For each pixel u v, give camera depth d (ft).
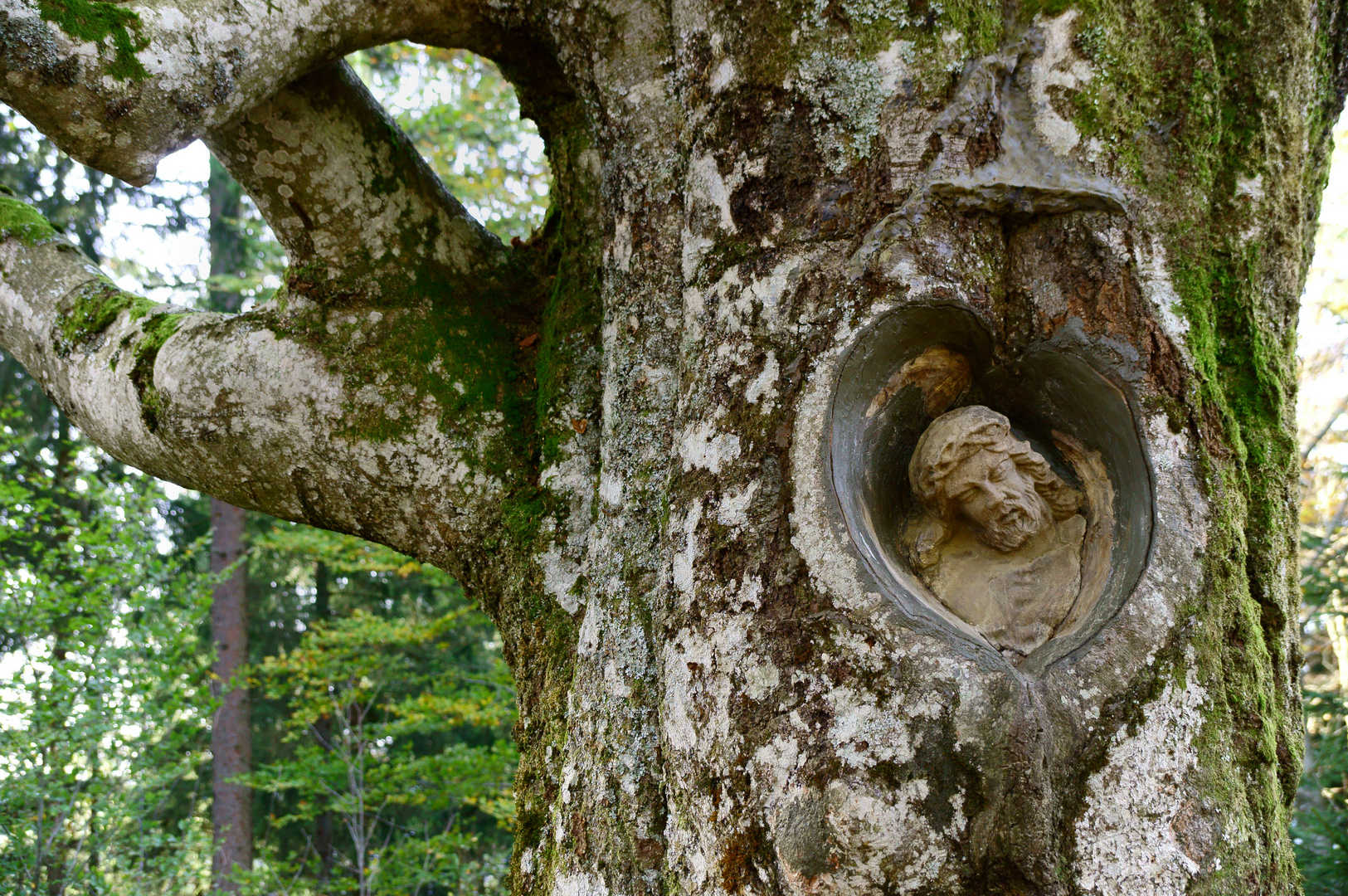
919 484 5.52
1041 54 5.52
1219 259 5.82
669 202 6.70
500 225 27.25
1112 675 4.83
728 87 5.82
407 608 40.47
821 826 4.71
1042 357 5.41
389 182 7.95
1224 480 5.25
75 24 5.55
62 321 8.89
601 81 7.04
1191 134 5.72
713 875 5.11
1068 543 5.42
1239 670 5.14
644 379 6.61
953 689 4.73
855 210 5.43
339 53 7.14
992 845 4.64
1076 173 5.40
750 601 5.20
